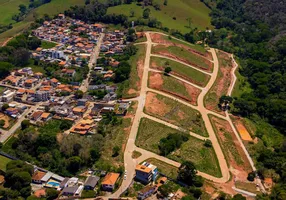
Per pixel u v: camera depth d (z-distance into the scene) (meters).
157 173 177.50
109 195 164.12
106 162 186.62
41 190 169.62
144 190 161.75
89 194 163.62
